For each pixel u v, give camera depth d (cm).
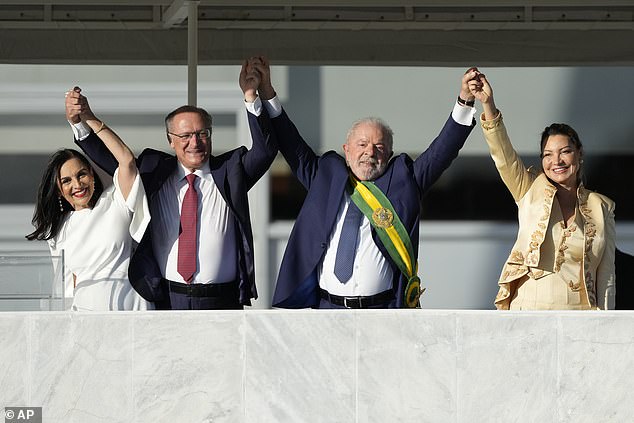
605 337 2236
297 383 2247
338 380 2242
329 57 3112
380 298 2266
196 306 2266
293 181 3731
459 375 2244
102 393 2247
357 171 2291
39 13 3075
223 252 2272
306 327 2242
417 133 3766
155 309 2309
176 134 2256
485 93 2262
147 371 2245
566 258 2264
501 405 2245
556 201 2284
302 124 3747
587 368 2239
